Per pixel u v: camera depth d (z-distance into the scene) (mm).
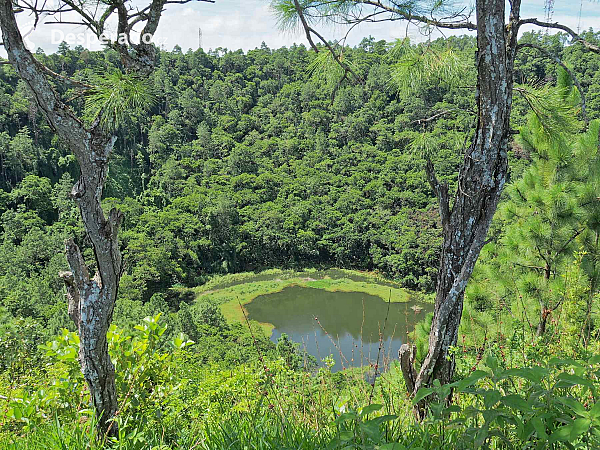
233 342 25719
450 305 3637
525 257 6086
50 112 2473
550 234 5656
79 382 3027
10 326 5418
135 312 28281
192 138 79125
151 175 67125
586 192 5516
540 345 2951
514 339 3240
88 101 2564
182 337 3496
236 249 51844
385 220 50969
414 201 53125
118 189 61000
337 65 3635
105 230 2666
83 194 2592
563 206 5488
